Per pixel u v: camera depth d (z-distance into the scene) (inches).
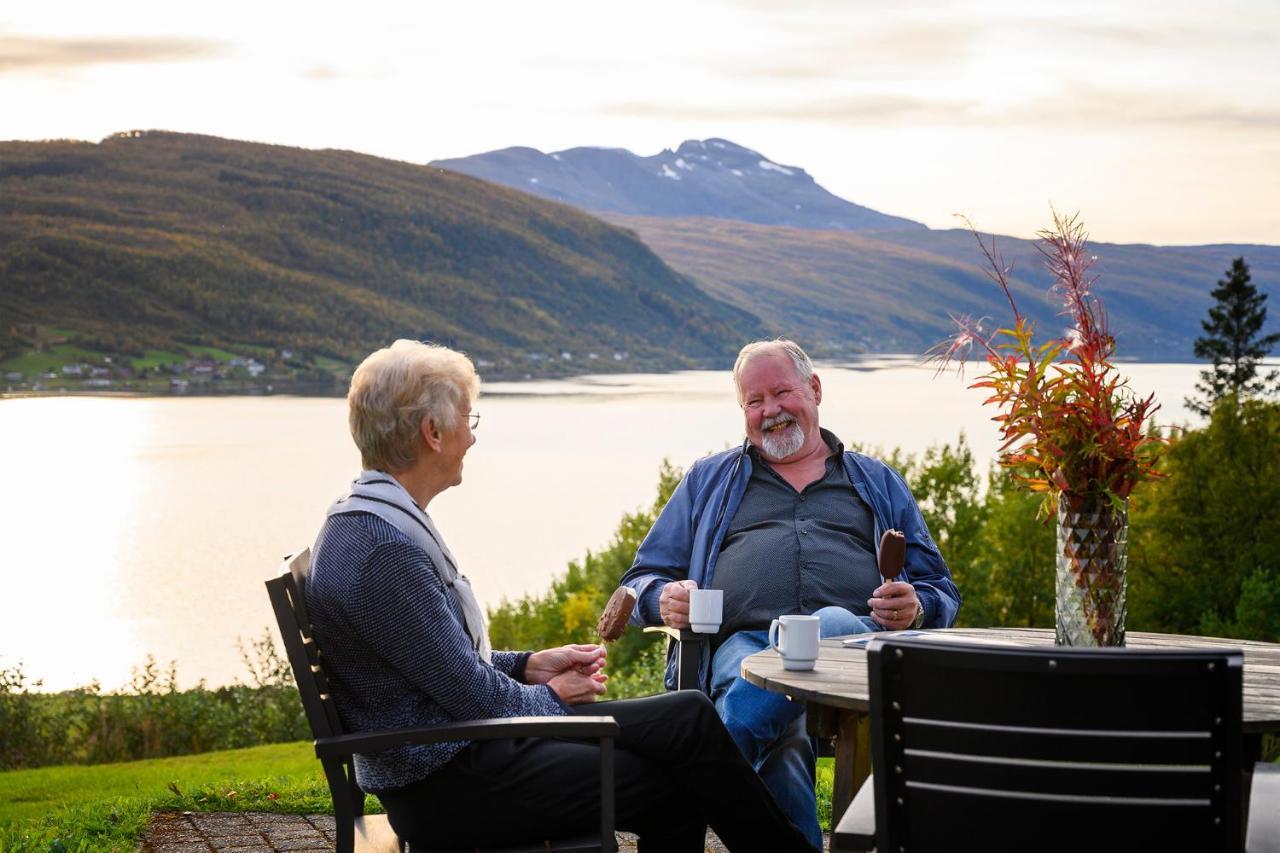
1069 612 112.0
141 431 4724.4
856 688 100.3
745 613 154.6
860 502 163.0
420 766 99.3
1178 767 73.1
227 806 177.6
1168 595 510.0
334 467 3828.7
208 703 428.5
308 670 94.9
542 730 94.1
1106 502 110.7
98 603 1956.2
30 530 2792.8
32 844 159.5
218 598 2018.9
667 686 154.8
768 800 106.1
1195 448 511.8
